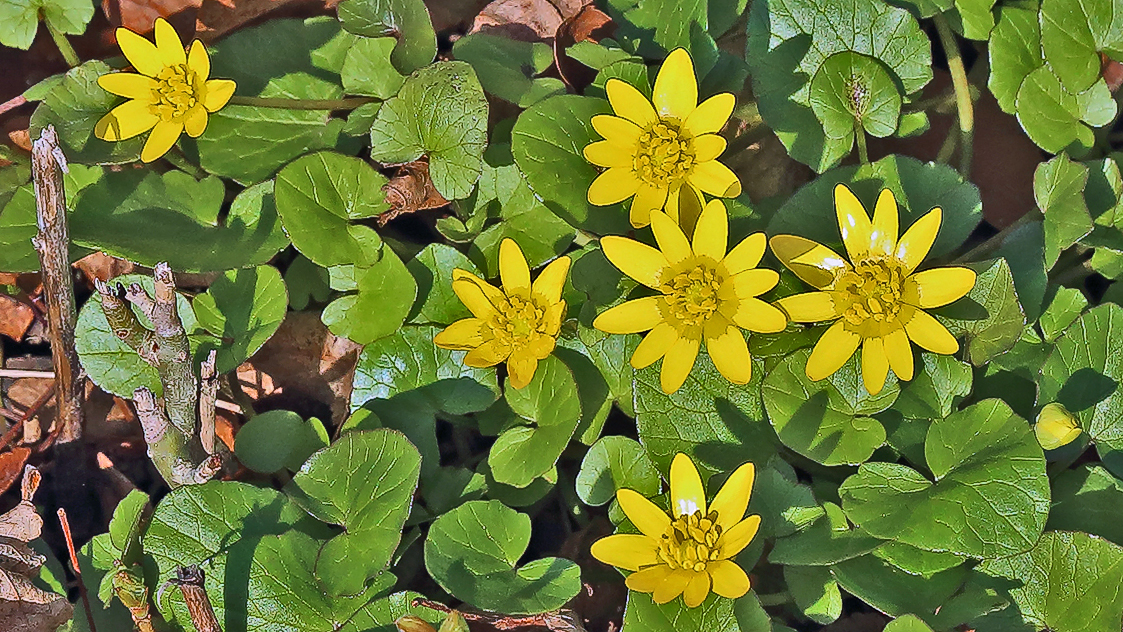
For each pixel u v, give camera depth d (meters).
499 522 0.36
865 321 0.35
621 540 0.34
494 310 0.36
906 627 0.35
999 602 0.35
